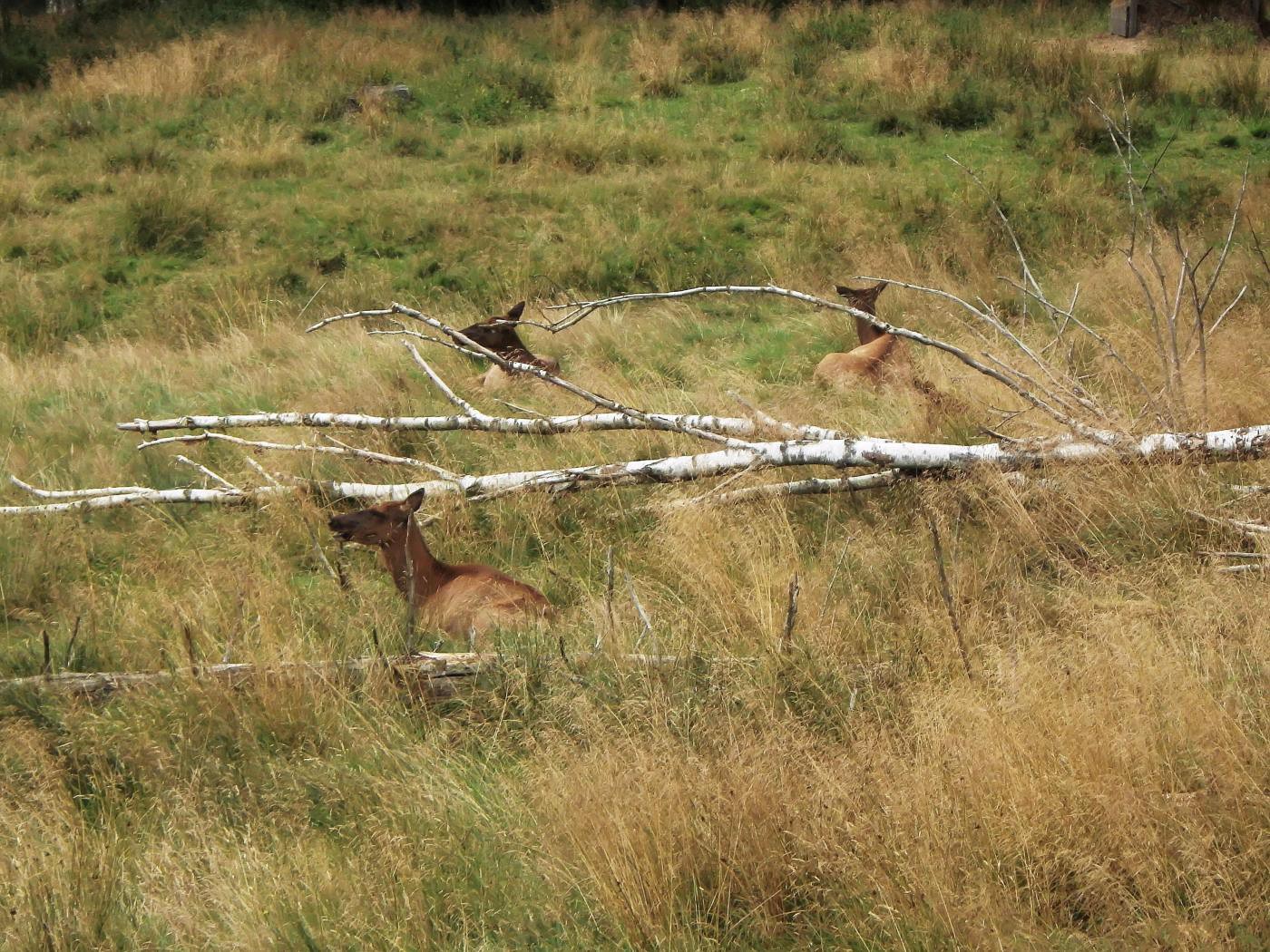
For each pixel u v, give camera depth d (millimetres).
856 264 40375
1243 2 65500
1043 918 11344
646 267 41469
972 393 24578
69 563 21281
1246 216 40031
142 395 31078
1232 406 21672
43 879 12250
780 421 21953
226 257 43562
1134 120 51500
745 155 51906
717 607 17078
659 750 13375
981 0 72312
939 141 52188
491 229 44906
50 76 61406
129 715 15188
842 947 11312
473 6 74812
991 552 18422
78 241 44156
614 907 11617
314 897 12023
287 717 15133
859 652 16047
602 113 57625
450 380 30734
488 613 17500
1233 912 10812
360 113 56188
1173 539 17953
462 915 11992
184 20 69750
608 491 21969
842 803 12359
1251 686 13609
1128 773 12047
